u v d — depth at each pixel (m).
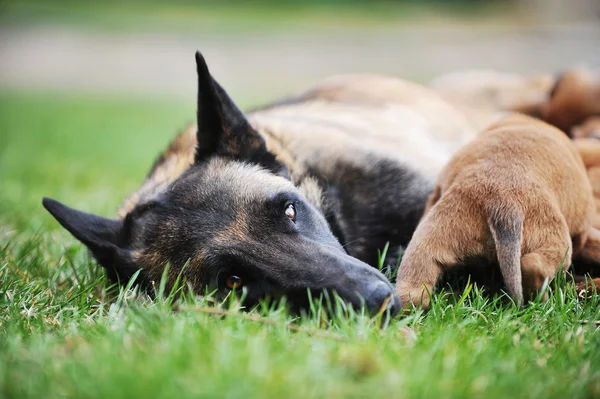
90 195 1.79
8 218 1.60
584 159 1.33
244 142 1.26
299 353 1.01
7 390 0.97
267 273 1.14
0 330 1.11
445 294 1.17
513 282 1.12
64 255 1.37
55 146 2.72
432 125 1.55
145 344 1.04
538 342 1.09
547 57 5.00
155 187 1.27
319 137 1.37
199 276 1.17
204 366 0.99
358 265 1.13
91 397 0.95
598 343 1.08
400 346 1.05
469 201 1.16
